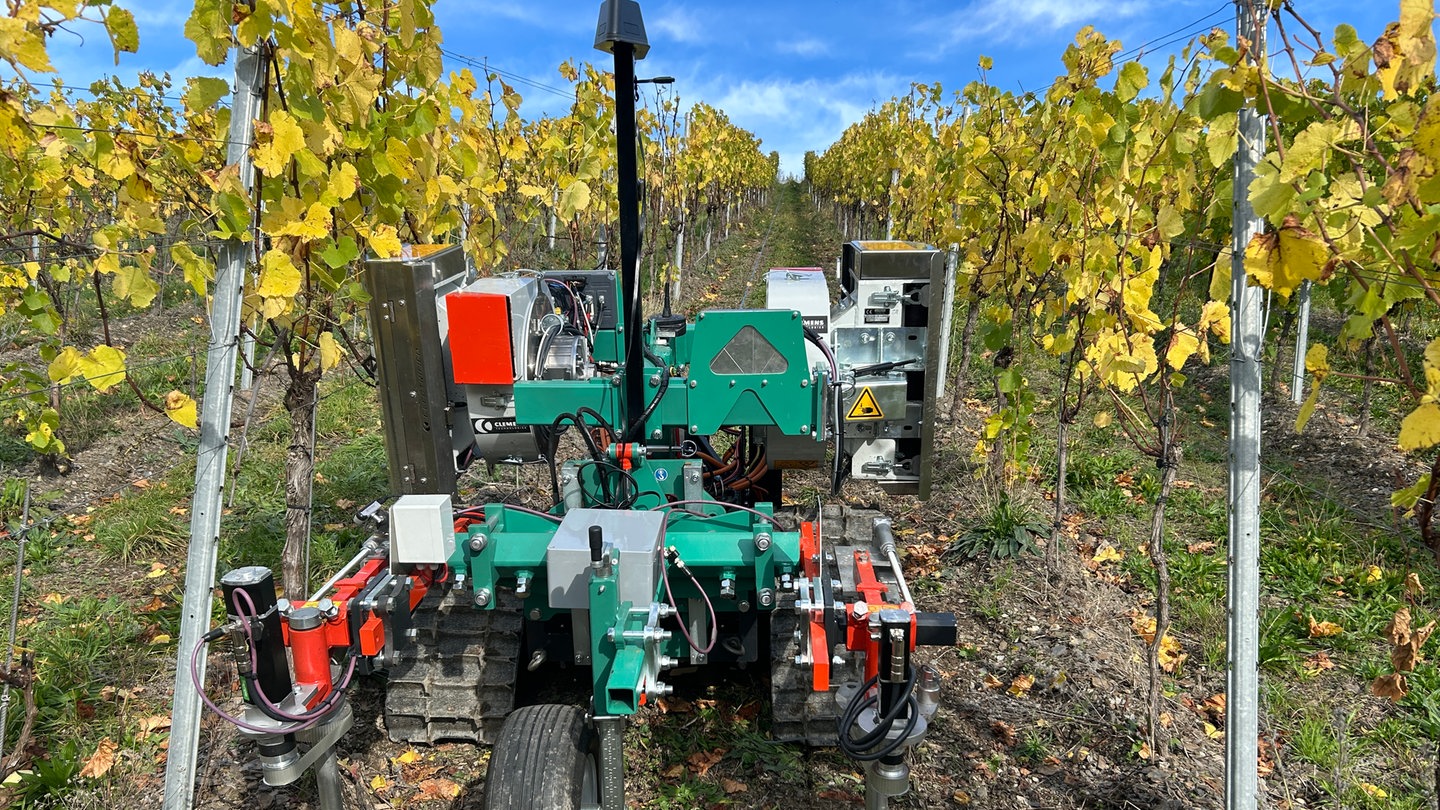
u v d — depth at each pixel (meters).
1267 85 2.05
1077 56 4.96
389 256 3.26
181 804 2.51
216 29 2.31
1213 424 7.95
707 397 3.23
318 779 2.68
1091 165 4.23
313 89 2.81
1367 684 4.09
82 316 10.80
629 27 2.63
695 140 14.95
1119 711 3.79
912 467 3.73
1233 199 2.39
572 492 3.33
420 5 3.63
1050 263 4.55
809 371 3.25
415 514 2.72
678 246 12.87
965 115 8.02
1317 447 7.23
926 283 3.60
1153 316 3.51
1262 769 3.54
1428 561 5.07
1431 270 1.86
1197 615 4.61
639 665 2.23
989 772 3.46
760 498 4.18
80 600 4.82
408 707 3.56
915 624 2.62
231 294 2.43
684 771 3.46
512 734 2.46
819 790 3.34
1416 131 1.57
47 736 3.67
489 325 3.15
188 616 2.46
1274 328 9.02
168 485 6.34
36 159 4.09
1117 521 5.87
